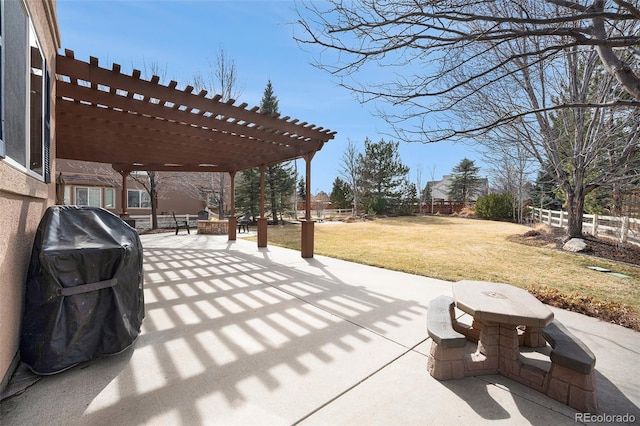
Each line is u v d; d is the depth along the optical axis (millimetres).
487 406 1835
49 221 2301
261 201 8531
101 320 2273
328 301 3846
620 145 6922
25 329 2051
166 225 16234
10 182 1775
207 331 2887
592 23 2266
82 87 4184
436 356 2117
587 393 1787
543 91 7008
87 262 2191
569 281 5035
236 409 1774
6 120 1711
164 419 1679
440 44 2326
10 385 1901
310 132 5969
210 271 5547
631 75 2082
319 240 10703
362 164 25047
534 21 1896
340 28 2387
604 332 2969
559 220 12086
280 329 2953
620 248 7539
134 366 2234
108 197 16500
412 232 13445
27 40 2129
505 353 2164
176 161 9266
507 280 5055
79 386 1967
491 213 20828
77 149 7500
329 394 1930
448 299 2879
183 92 4371
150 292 4195
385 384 2047
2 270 1759
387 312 3457
